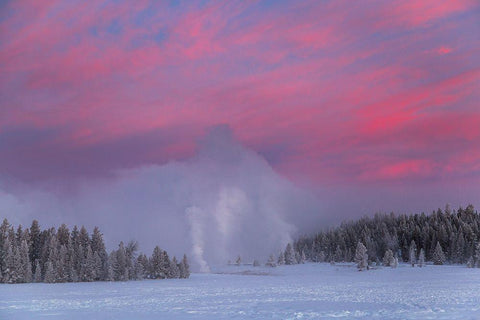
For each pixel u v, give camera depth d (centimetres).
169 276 12950
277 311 3603
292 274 14538
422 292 5478
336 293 5819
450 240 16862
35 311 4088
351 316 3092
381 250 18675
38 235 14200
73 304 4862
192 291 6994
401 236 19350
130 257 13112
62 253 11744
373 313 3209
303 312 3456
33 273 12469
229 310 3803
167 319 3259
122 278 11575
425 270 13050
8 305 4794
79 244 12838
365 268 14675
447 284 7044
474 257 14612
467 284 6912
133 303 4862
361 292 5894
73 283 10719
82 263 11694
